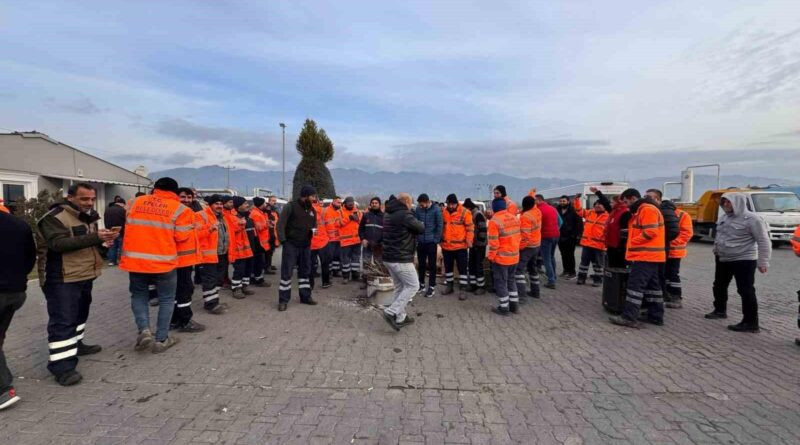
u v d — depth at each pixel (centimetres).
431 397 348
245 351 451
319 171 2477
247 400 339
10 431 289
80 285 388
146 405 330
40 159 1731
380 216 866
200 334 509
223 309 614
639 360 432
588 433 293
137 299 442
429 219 728
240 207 751
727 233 550
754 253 525
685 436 289
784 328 547
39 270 373
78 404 331
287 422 305
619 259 645
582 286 849
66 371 367
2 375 322
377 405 333
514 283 627
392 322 518
